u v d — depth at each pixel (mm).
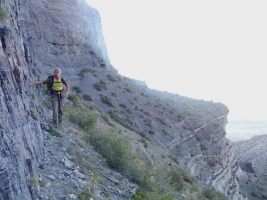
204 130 61906
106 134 16328
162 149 40469
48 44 43531
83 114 19891
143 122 44906
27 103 9539
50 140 13242
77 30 51406
